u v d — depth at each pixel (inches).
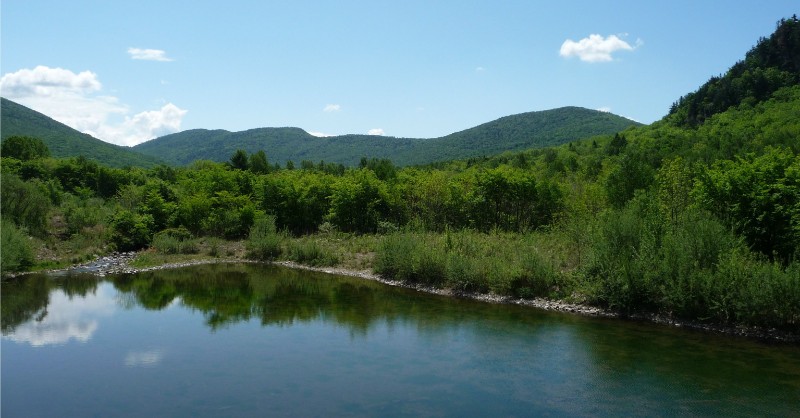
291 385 634.2
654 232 1050.1
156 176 3855.8
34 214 1756.9
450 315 1000.9
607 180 1862.7
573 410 572.4
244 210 2155.5
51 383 632.4
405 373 681.0
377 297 1178.0
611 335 858.1
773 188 1000.9
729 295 871.1
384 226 2103.8
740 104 4751.5
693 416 558.6
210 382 641.0
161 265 1653.5
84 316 975.6
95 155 6943.9
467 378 665.0
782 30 5142.7
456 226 2154.3
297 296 1190.9
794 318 833.5
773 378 665.0
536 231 1818.4
